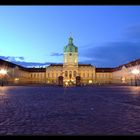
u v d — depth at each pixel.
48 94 40.31
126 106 20.17
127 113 15.41
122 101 25.45
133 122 11.73
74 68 149.75
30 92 46.81
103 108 18.64
